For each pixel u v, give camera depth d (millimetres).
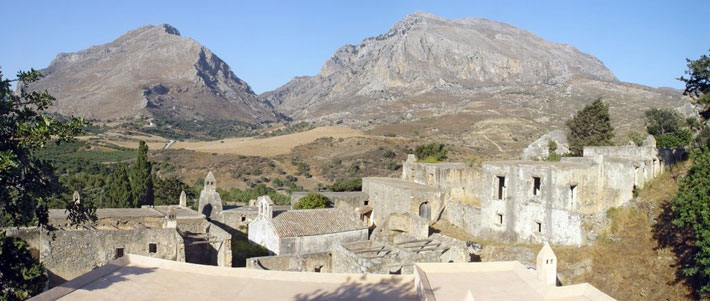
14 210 20375
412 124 197875
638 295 34094
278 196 87250
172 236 41344
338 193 63375
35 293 22391
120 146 149875
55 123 19625
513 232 45906
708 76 38344
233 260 43875
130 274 21141
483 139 145125
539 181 46406
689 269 29797
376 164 123875
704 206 28406
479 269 22406
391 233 50250
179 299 18781
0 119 19453
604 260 38250
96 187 80000
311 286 20438
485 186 48250
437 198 53719
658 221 38938
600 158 44156
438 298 18828
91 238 39344
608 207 43750
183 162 134375
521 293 19703
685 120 70938
